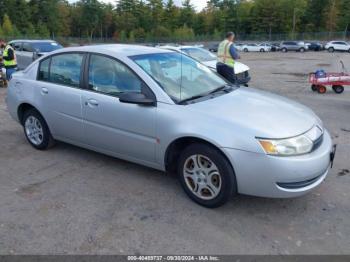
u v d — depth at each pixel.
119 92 4.43
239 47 57.03
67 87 4.96
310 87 12.80
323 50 52.88
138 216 3.76
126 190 4.31
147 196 4.16
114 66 4.53
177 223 3.63
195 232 3.49
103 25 103.12
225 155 3.62
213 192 3.81
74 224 3.62
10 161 5.20
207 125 3.72
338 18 85.69
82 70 4.83
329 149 3.86
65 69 5.06
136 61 4.45
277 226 3.59
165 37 86.00
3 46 13.45
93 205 3.98
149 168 4.90
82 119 4.80
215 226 3.59
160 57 4.74
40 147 5.55
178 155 4.16
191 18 99.69
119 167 4.95
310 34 77.44
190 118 3.84
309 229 3.54
